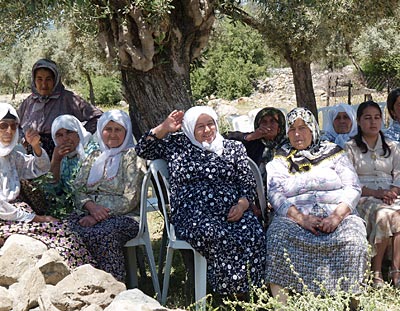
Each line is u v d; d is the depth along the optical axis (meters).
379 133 4.66
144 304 3.05
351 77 24.31
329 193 4.13
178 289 4.48
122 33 4.94
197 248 3.84
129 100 5.47
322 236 3.86
